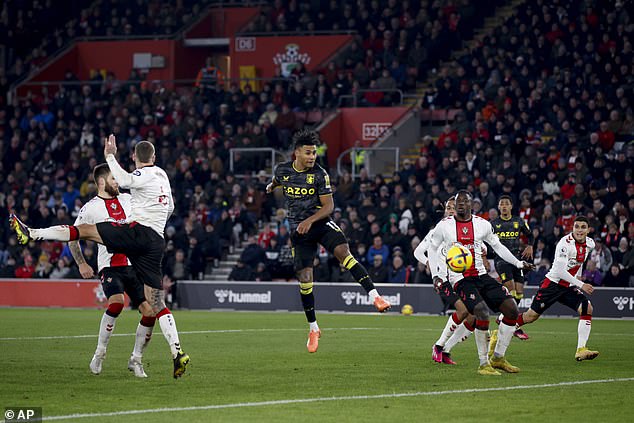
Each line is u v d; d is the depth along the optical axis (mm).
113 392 18984
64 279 55469
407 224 52875
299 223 24328
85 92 71938
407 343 30891
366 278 23750
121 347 28562
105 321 21734
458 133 60125
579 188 50688
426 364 24344
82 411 16625
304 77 70750
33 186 63750
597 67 60531
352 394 18891
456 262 22344
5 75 79000
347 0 76250
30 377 21234
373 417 16188
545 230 50000
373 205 54750
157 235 20812
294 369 23094
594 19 63344
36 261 58750
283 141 65375
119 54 80688
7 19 81688
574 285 26000
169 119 68625
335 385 20203
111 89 73938
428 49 69125
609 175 51781
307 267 24812
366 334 34938
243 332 35719
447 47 69500
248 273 53781
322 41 75250
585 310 25688
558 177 53656
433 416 16344
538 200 51531
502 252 23203
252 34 77188
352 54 70875
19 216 60812
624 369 23594
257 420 15805
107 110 71125
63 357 25578
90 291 54562
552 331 37219
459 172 55000
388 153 64500
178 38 80188
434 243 23672
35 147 67312
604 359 26094
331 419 15969
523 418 16250
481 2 72562
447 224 23016
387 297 50094
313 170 24141
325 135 65875
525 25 64875
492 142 57906
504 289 22625
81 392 18953
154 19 81688
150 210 20766
